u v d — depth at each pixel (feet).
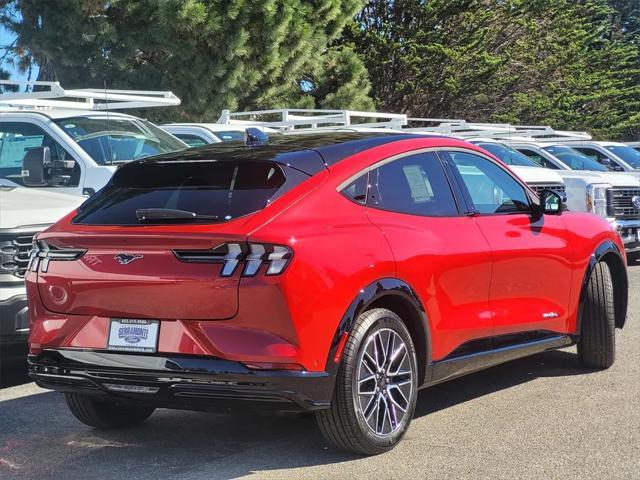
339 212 15.57
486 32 104.42
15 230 20.89
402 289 15.99
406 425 16.34
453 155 18.89
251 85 68.33
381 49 97.91
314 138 17.70
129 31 63.98
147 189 16.38
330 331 14.60
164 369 14.39
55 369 15.48
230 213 14.82
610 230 22.53
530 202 20.53
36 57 70.33
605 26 127.24
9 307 20.57
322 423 15.30
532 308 19.77
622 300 23.32
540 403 19.54
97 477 15.23
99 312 15.07
